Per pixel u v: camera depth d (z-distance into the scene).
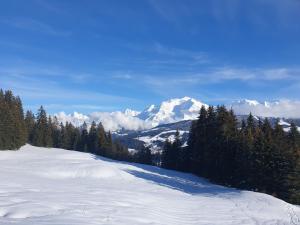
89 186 38.56
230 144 60.47
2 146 81.31
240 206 35.09
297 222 29.61
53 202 23.64
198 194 44.59
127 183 48.03
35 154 77.31
